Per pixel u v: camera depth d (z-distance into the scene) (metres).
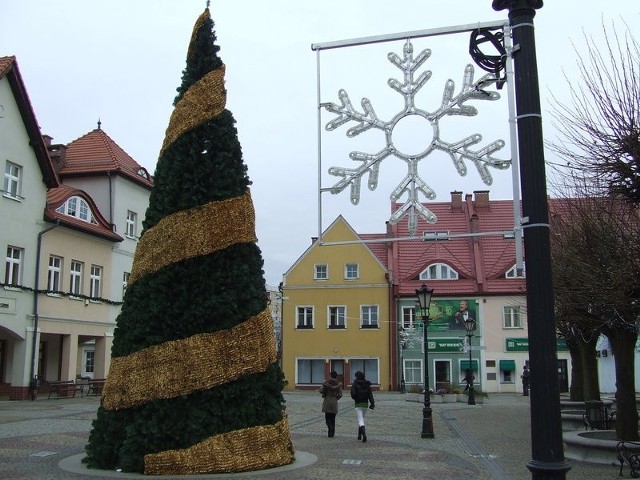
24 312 27.89
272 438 10.31
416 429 19.02
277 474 9.82
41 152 29.25
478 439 16.59
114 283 35.31
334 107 7.11
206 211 10.32
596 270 11.22
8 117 27.67
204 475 9.55
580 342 20.44
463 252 48.16
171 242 10.21
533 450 4.74
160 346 9.95
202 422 9.80
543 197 4.99
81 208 33.09
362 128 7.02
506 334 45.28
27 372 27.91
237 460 9.82
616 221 11.43
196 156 10.60
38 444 13.41
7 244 27.34
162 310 10.09
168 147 10.82
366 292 47.09
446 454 13.53
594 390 20.19
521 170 5.09
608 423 17.67
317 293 47.69
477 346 45.44
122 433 10.01
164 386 9.79
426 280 47.16
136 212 38.00
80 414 21.25
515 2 5.27
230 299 10.15
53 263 30.56
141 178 38.16
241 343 10.11
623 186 10.62
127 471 9.70
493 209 50.53
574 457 12.97
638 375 44.47
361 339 46.62
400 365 45.88
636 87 10.67
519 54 5.23
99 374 33.69
